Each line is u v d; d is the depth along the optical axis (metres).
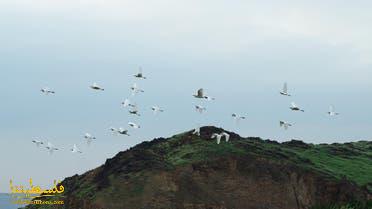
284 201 106.38
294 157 118.69
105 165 113.25
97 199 101.38
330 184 108.75
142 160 109.56
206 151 113.56
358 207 99.88
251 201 104.88
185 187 103.94
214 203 102.19
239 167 109.69
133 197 100.94
